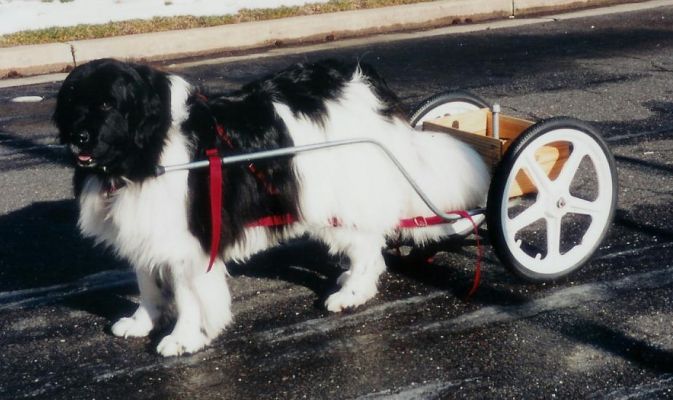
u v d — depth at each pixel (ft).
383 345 13.20
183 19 28.68
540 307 13.83
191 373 12.85
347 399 12.31
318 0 30.73
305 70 13.57
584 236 14.40
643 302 13.87
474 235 15.39
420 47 26.96
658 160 18.21
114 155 12.11
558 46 26.50
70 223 16.78
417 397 12.30
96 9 30.50
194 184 12.65
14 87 24.32
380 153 13.46
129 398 12.50
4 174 18.80
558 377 12.53
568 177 14.07
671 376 12.50
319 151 13.16
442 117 14.79
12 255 15.79
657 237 15.51
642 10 31.14
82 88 11.91
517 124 14.65
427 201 13.57
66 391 12.66
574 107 21.07
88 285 14.89
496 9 30.99
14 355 13.34
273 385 12.59
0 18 29.48
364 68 13.89
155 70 12.50
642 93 21.83
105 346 13.42
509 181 13.60
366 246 13.82
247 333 13.52
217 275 13.14
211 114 12.78
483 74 23.66
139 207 12.50
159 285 13.50
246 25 27.81
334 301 13.87
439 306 13.93
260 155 12.65
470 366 12.76
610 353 12.91
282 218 13.23
